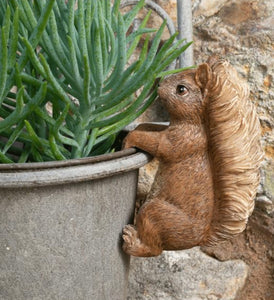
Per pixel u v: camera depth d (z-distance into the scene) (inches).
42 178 27.0
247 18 47.2
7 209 28.0
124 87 32.2
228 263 47.5
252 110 31.9
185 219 32.3
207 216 32.5
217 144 31.0
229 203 31.7
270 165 46.0
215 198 32.3
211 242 33.1
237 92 30.7
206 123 31.4
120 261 33.4
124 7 49.1
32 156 35.6
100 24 30.5
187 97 31.1
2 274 29.3
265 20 46.6
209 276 46.8
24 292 29.8
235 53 46.8
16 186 26.8
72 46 29.4
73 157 33.7
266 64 45.6
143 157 31.7
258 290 47.9
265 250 47.8
